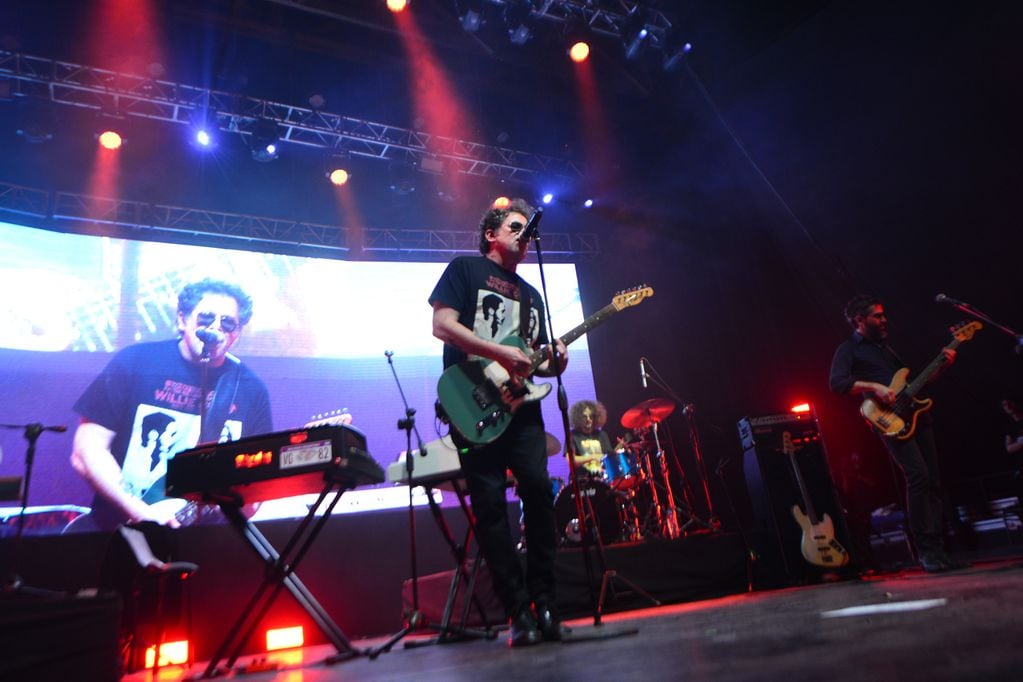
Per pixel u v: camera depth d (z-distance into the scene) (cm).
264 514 572
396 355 700
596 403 577
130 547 372
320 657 332
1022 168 575
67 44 656
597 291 859
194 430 602
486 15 673
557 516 482
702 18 725
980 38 600
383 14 652
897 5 655
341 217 796
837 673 84
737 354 798
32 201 633
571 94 791
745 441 450
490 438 226
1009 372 589
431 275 745
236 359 640
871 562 424
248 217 708
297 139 715
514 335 245
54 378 569
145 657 424
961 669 77
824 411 732
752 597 339
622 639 178
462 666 167
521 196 854
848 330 712
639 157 870
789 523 418
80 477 550
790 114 748
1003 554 425
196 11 643
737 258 809
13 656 100
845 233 709
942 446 641
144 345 609
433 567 603
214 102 643
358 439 279
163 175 718
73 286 600
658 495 601
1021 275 578
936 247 636
